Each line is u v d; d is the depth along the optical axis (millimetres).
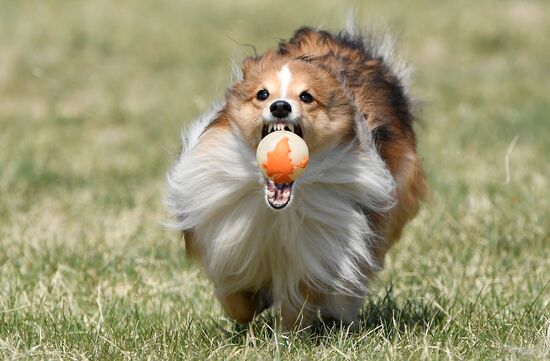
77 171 25969
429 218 20359
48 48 40625
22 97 35625
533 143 27875
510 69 39875
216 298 15461
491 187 22750
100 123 32125
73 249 18953
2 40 40812
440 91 35469
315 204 13141
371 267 14000
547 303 15109
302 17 44688
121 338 13750
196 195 13383
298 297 13836
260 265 13820
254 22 44875
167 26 44688
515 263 17938
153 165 26547
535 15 46844
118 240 19875
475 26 44906
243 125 13008
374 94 14914
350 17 21359
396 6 47750
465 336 13891
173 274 17531
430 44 42906
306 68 13273
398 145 15070
